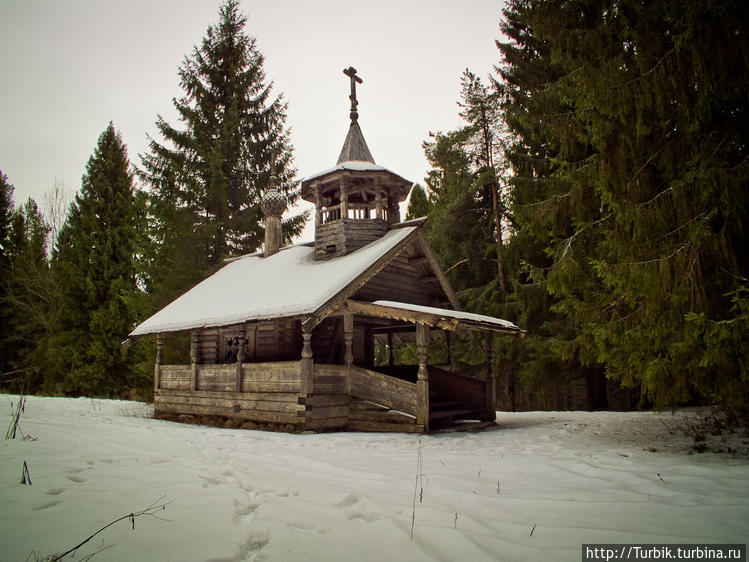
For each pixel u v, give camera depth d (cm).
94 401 1834
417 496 385
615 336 746
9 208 3625
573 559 247
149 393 2103
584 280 919
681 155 679
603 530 295
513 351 1906
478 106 2298
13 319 3244
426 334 1034
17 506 293
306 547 257
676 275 616
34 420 856
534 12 904
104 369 2753
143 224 2525
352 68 1669
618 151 741
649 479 461
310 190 1580
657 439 788
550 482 460
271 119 2655
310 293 1106
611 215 867
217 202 2416
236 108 2538
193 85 2550
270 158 2562
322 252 1449
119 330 2820
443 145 2520
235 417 1194
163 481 393
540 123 1380
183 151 2445
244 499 358
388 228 1455
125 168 3247
